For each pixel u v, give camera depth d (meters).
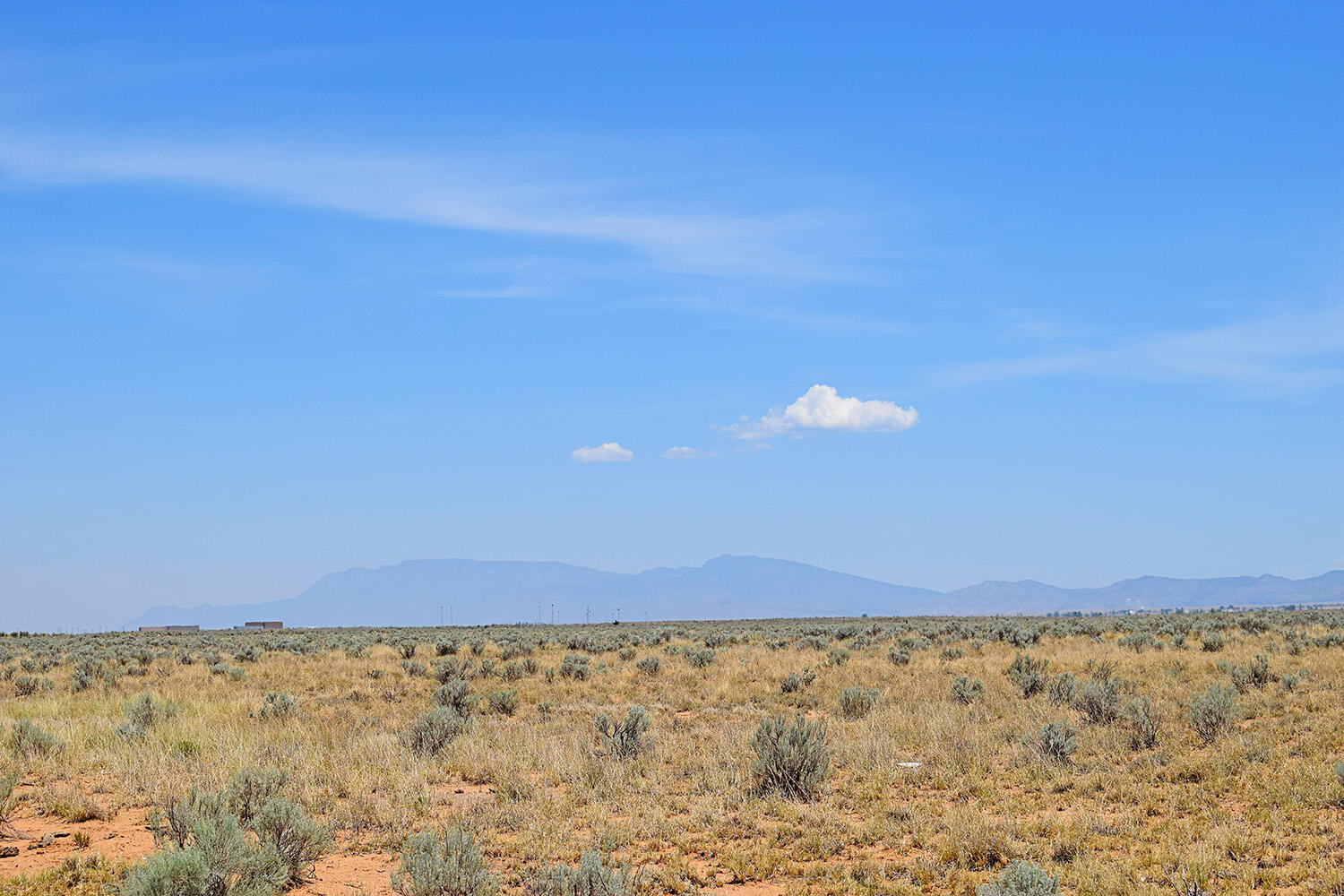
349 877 10.30
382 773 15.32
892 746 16.98
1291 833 11.09
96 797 14.16
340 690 30.09
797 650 44.12
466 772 15.91
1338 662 27.11
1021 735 17.84
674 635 63.78
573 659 37.38
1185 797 12.70
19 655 45.81
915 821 12.27
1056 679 23.80
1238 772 14.13
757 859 10.74
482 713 24.58
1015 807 12.91
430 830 11.84
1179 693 22.88
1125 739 16.83
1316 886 9.18
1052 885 8.39
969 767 15.41
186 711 23.03
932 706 21.36
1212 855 10.18
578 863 10.75
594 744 18.38
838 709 23.52
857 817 12.97
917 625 71.69
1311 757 14.73
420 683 32.06
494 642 56.44
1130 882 9.56
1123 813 12.27
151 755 16.11
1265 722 18.31
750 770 14.83
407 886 9.55
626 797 13.79
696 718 23.58
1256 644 35.25
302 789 13.92
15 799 13.88
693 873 10.35
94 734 19.11
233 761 15.92
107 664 39.50
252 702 24.95
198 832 8.98
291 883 10.01
